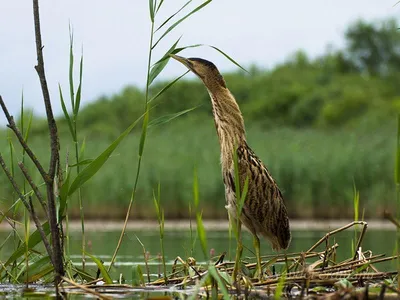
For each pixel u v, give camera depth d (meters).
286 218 9.61
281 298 7.68
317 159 21.73
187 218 21.14
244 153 9.23
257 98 49.78
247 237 15.84
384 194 21.03
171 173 21.33
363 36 58.78
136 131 40.59
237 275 8.15
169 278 8.98
